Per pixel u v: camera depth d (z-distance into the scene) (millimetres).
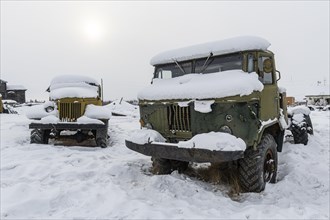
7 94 60125
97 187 4430
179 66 5523
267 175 4953
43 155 6469
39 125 7484
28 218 3387
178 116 4789
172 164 5605
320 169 5684
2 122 12508
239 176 4688
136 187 4629
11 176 4961
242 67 4777
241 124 4219
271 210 3814
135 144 4941
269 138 4922
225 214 3670
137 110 24141
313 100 57375
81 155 6535
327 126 11656
